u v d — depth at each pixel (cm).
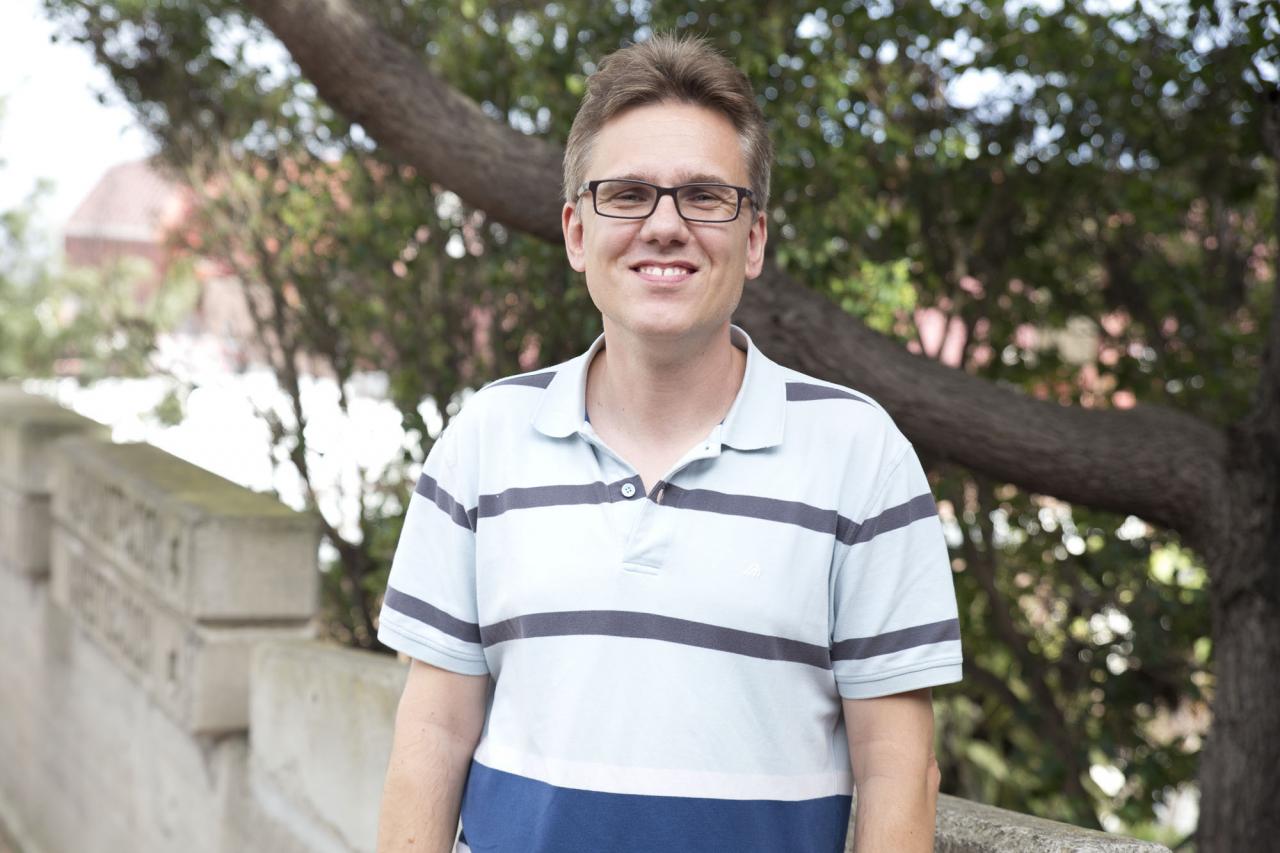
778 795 138
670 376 145
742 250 146
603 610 140
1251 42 373
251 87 578
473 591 155
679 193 142
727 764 137
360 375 642
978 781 672
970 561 564
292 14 341
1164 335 594
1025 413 380
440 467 156
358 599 595
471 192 366
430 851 155
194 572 347
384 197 550
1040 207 550
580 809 139
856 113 474
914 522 141
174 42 574
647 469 145
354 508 597
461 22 500
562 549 142
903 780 139
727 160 144
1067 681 583
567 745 140
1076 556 562
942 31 482
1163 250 611
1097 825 535
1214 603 389
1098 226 570
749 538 139
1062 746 551
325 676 294
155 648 392
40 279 1199
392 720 266
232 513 353
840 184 470
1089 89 468
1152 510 388
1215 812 378
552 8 499
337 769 287
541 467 146
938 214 549
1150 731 602
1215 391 556
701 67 146
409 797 155
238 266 612
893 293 482
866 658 141
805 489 140
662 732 137
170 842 393
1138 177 524
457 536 154
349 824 281
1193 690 537
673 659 138
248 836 337
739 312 367
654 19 439
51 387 1115
